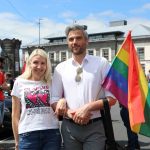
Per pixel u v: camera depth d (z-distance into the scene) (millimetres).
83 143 4039
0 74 8836
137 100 3932
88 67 4012
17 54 24062
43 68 4172
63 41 71938
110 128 3902
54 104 4086
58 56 72000
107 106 3889
